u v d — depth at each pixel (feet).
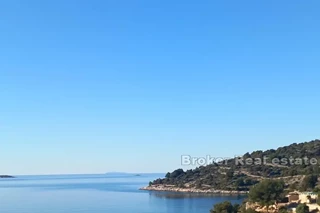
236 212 598.75
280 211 563.48
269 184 635.66
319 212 546.67
